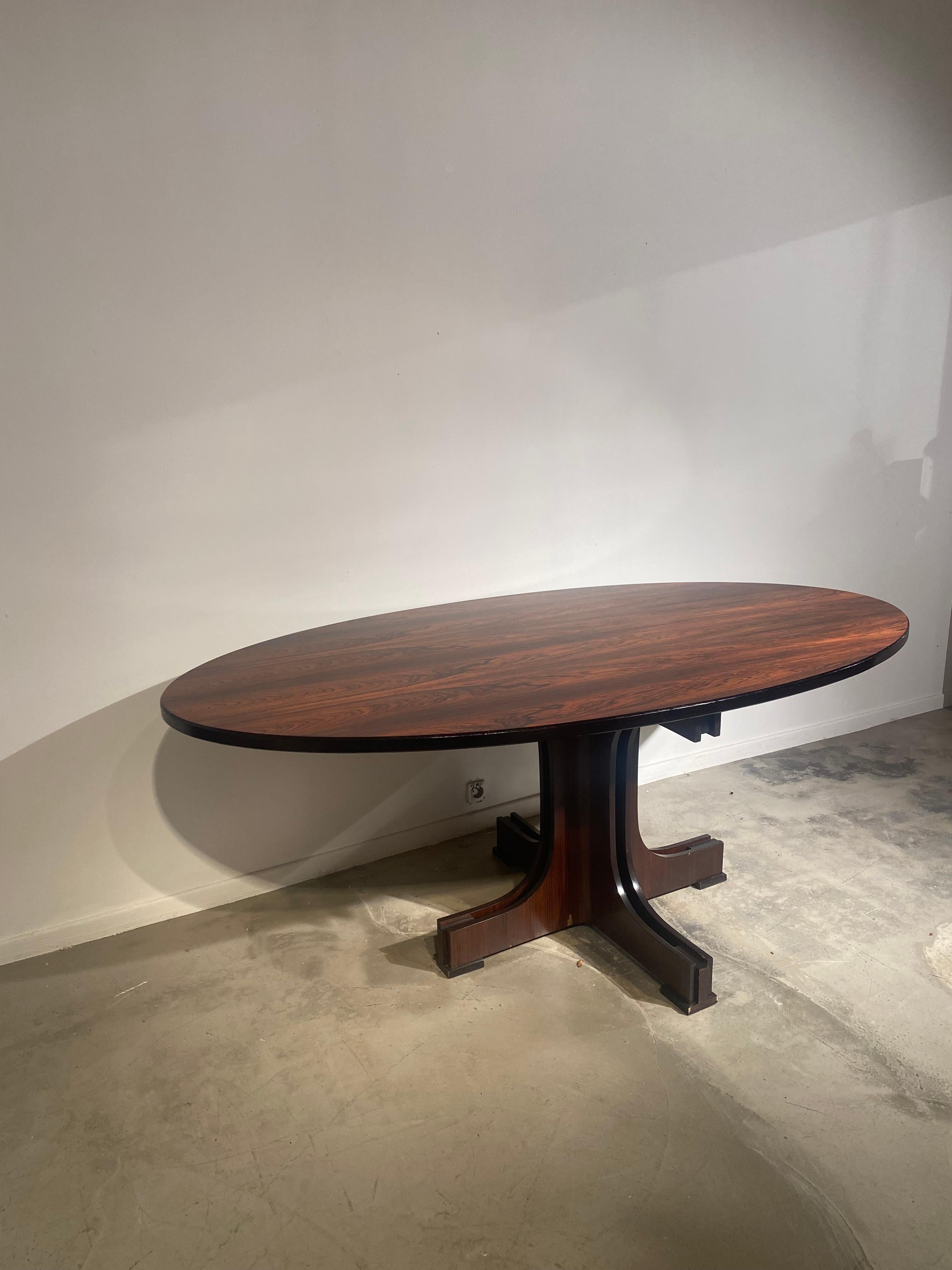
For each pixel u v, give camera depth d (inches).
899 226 123.5
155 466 84.8
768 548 124.3
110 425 82.3
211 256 83.6
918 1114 60.6
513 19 93.4
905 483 133.6
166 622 88.0
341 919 90.0
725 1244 51.6
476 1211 54.6
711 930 83.7
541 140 97.3
